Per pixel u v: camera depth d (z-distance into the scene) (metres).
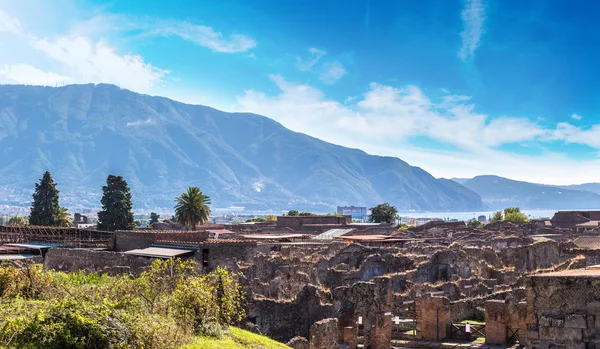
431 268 70.81
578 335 29.95
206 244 71.75
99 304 24.48
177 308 29.30
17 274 30.31
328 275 70.00
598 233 126.50
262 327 44.91
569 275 31.02
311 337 37.50
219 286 35.31
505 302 45.78
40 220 144.62
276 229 152.62
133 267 67.50
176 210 138.12
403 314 54.41
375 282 49.41
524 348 43.25
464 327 48.62
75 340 21.84
